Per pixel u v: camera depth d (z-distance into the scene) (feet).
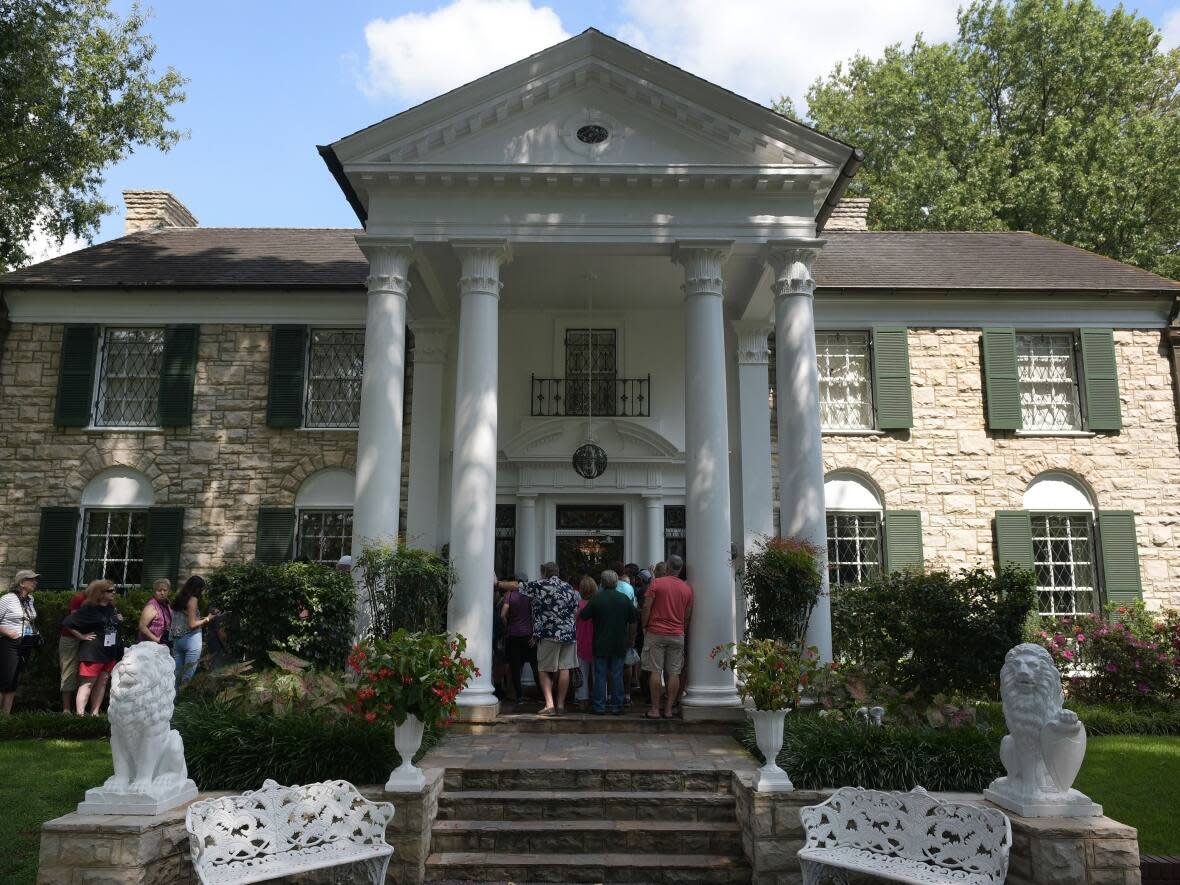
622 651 33.53
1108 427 51.52
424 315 47.06
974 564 50.24
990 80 90.22
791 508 35.60
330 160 37.35
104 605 35.91
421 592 32.07
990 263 57.26
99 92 57.31
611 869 22.25
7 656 35.22
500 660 38.45
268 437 50.34
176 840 18.52
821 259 57.31
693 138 37.24
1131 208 75.77
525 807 24.41
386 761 23.86
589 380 50.42
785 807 21.77
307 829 18.72
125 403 51.44
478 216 36.76
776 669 22.79
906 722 28.19
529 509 48.21
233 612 31.58
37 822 22.88
